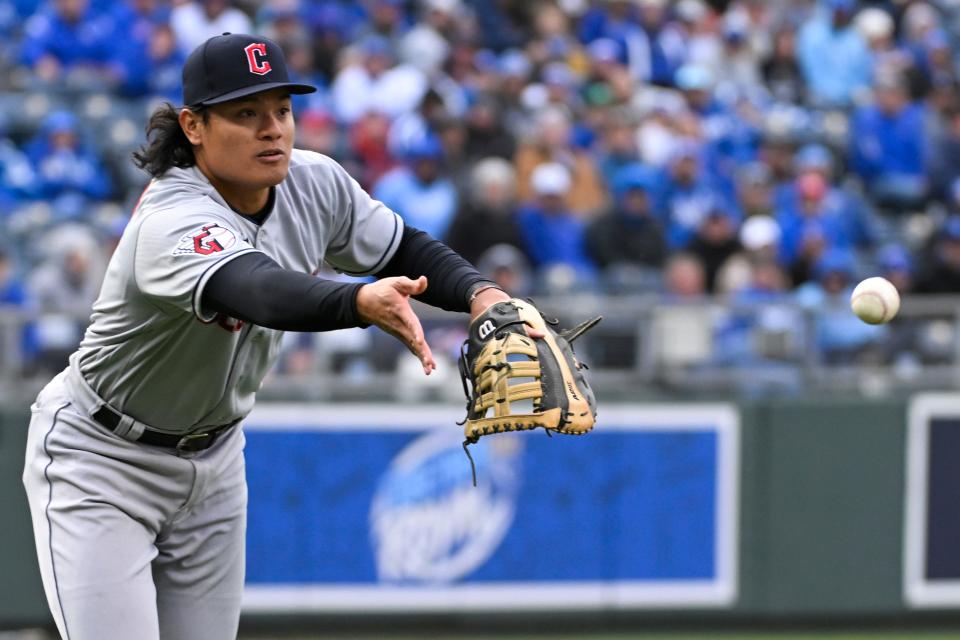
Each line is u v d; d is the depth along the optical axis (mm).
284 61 10820
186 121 10766
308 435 25578
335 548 25719
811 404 26562
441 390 25953
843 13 43156
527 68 39250
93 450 11867
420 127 33938
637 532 26422
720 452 26531
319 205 11727
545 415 10070
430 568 26000
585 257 31906
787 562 26641
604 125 36562
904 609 26891
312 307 9188
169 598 12523
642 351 26406
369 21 40031
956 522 26953
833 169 40156
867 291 12188
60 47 36406
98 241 31203
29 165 33406
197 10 37344
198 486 12203
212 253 9789
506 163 34312
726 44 43125
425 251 11938
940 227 34125
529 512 26219
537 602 26219
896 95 40094
